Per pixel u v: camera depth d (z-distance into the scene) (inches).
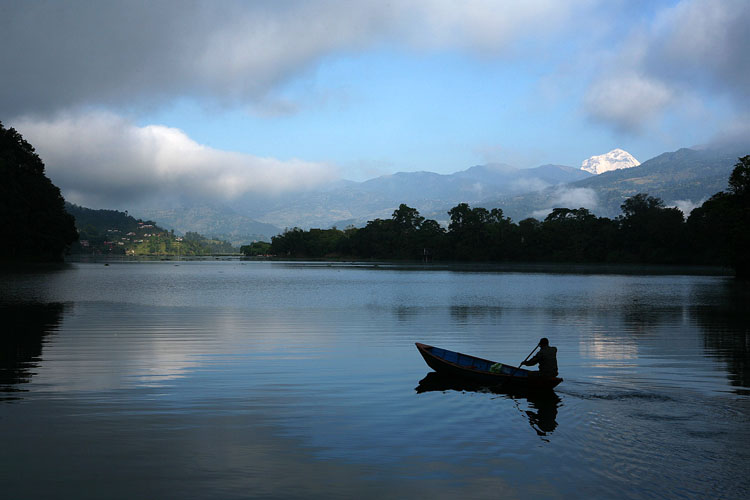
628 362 831.7
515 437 475.2
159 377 701.3
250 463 415.8
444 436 478.3
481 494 365.4
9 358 821.2
